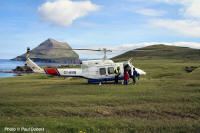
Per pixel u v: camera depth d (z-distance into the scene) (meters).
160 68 52.38
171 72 42.12
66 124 10.28
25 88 24.11
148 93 18.09
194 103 14.67
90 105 15.09
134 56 181.12
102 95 17.95
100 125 10.35
